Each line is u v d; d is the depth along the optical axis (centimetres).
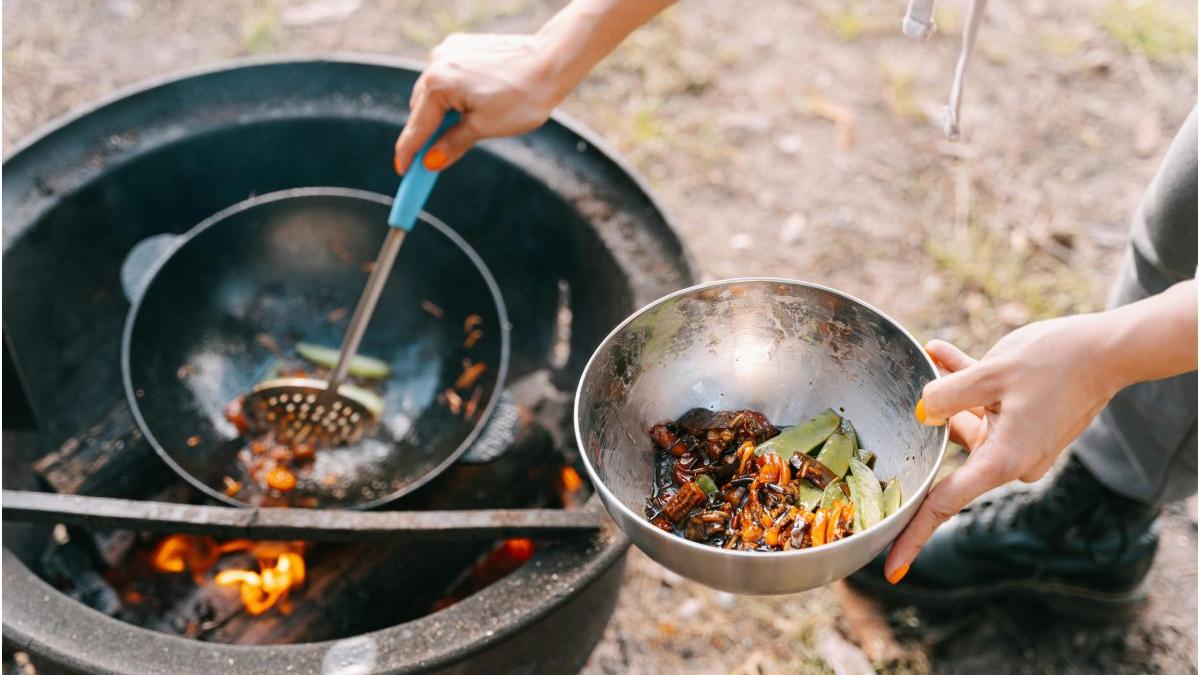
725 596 178
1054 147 250
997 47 270
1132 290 140
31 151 153
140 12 268
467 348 168
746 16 280
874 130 255
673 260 150
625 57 267
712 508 101
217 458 155
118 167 156
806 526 96
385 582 145
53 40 258
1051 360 90
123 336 157
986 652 173
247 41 263
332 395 155
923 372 96
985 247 229
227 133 164
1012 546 167
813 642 172
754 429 106
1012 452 90
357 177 178
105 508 118
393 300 175
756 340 107
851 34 275
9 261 145
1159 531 169
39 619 110
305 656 110
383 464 157
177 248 159
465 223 180
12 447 146
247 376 166
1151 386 139
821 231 236
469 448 148
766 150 251
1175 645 174
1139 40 271
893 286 225
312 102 167
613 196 158
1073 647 174
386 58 169
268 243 169
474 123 129
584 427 95
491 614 115
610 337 97
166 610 144
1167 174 124
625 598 177
